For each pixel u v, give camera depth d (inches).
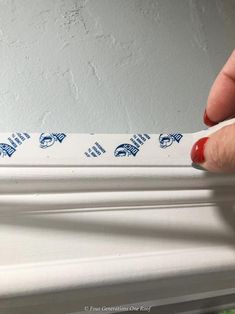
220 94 8.5
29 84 9.2
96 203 7.4
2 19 9.5
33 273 6.7
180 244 7.9
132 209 7.7
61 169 7.1
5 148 6.9
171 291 8.5
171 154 7.8
